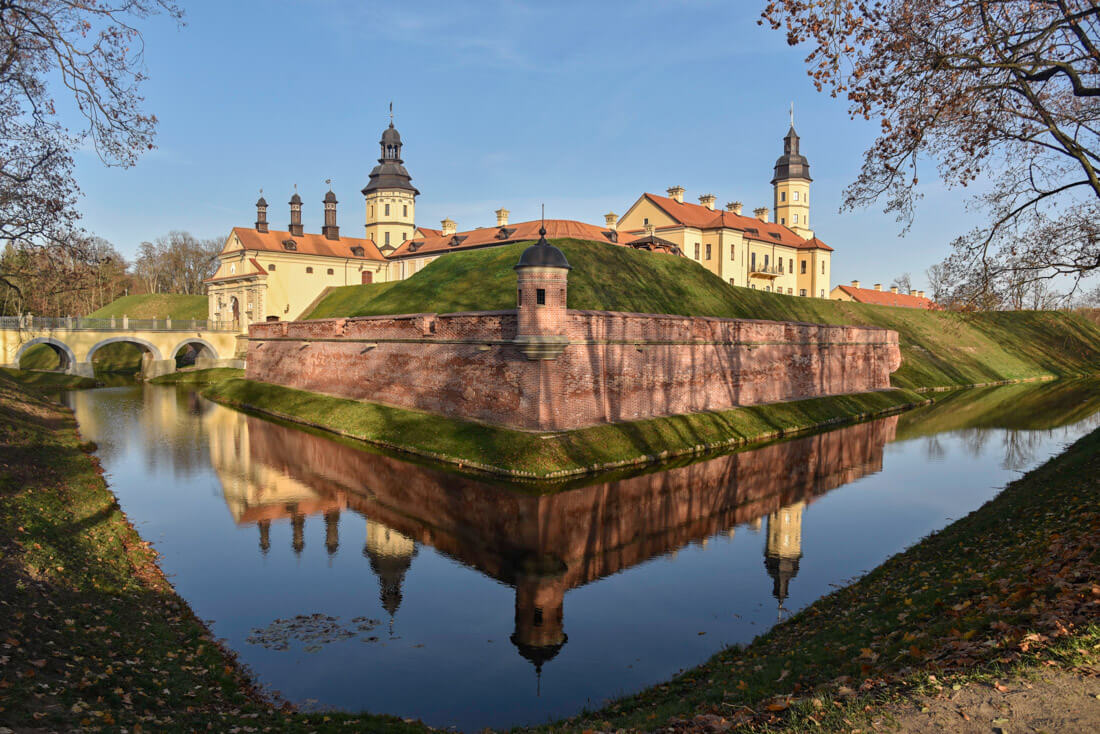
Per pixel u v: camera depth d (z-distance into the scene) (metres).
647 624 13.46
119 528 17.88
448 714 10.34
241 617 13.77
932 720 6.32
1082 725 5.86
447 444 28.36
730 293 61.25
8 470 19.16
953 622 8.98
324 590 15.16
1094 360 74.88
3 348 57.56
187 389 57.12
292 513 20.73
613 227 81.75
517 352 27.69
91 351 61.47
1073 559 10.01
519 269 26.62
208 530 19.11
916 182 15.66
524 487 23.47
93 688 8.81
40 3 17.64
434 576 15.99
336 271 82.12
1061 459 22.88
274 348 50.81
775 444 32.19
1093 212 18.69
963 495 22.89
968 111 15.15
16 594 11.02
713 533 19.02
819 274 92.75
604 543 18.23
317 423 36.94
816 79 14.12
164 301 92.12
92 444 30.50
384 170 91.25
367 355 38.72
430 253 81.19
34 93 19.80
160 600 13.90
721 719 7.66
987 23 14.02
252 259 74.88
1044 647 7.29
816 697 7.43
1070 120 16.55
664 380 32.59
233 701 10.01
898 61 14.48
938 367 62.66
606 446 27.20
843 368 46.97
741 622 13.51
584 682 11.29
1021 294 19.00
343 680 11.38
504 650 12.45
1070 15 13.27
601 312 29.12
